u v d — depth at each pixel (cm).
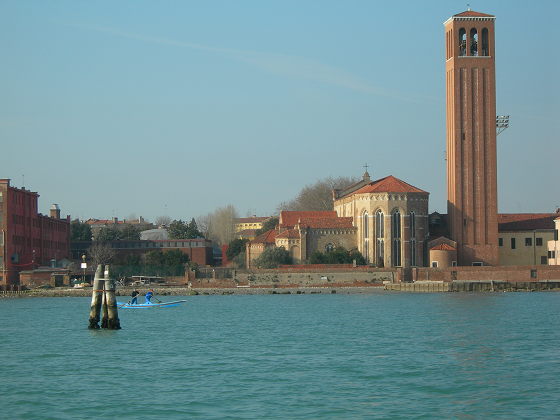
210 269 16975
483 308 11612
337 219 18438
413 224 17350
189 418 4578
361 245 17738
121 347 7344
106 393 5225
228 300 14162
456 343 7481
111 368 6150
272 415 4625
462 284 16025
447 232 18038
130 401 4991
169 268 17250
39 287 16675
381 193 17300
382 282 16575
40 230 19275
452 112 17700
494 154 17625
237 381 5597
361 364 6272
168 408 4800
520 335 8081
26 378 5753
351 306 12231
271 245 19038
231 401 4975
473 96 17625
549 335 8069
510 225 18462
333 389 5312
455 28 17638
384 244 17238
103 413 4706
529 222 18500
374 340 7781
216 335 8300
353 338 7969
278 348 7262
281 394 5166
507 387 5350
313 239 18062
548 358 6525
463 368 6062
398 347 7238
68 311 11606
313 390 5284
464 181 17562
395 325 9181
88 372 5981
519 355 6700
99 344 7569
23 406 4891
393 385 5431
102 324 8750
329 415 4625
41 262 19162
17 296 15562
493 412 4688
